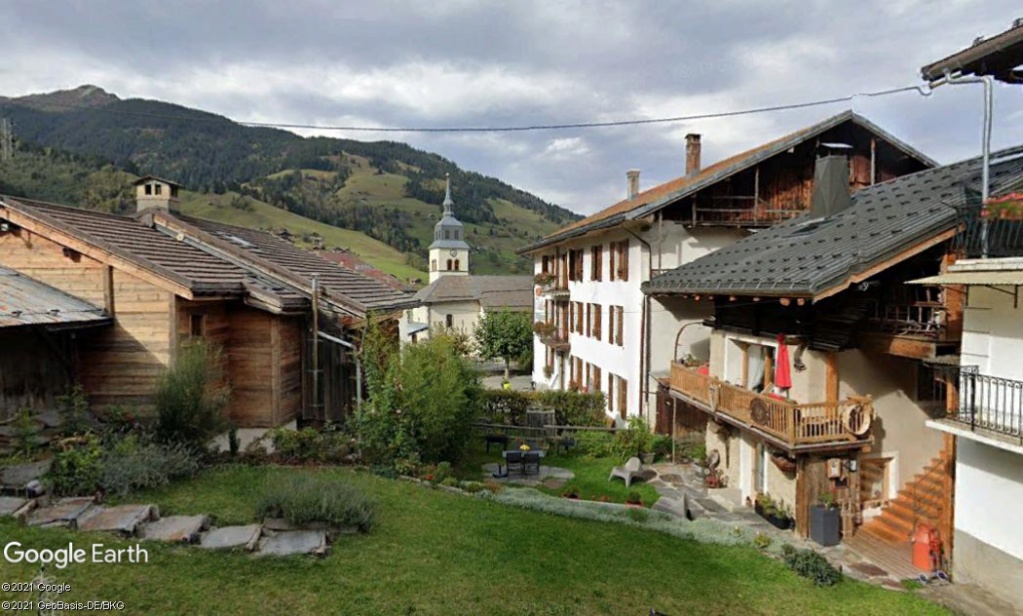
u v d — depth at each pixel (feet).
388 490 34.47
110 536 22.79
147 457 29.58
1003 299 27.30
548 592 24.35
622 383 73.20
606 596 24.89
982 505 29.45
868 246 32.09
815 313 38.24
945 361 30.32
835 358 37.63
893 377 39.06
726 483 48.47
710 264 51.67
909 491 38.65
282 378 43.50
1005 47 26.35
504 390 74.18
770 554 33.63
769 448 41.81
